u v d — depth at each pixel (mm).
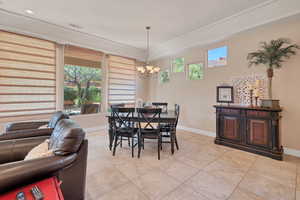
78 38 3883
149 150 2893
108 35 4082
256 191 1655
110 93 4746
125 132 2668
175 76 4812
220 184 1786
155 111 2541
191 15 3025
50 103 3549
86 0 2535
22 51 3137
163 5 2676
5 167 984
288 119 2658
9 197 872
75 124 1518
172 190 1677
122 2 2590
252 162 2348
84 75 4227
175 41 4383
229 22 3166
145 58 5582
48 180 1080
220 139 3172
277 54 2555
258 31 2992
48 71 3508
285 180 1858
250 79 3109
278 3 2516
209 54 3922
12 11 2877
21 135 1846
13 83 3037
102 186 1743
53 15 3031
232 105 3275
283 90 2703
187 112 4441
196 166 2227
